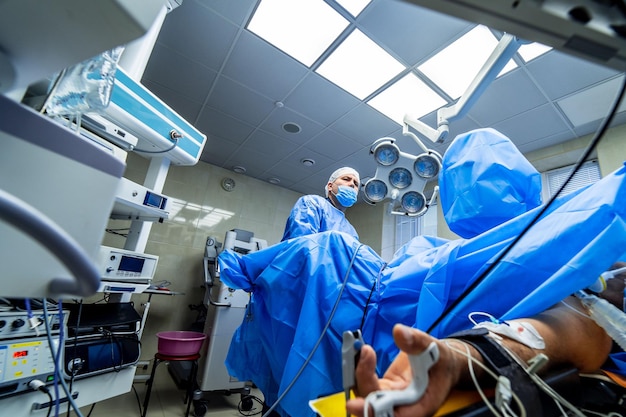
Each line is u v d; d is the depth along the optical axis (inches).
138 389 97.0
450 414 12.7
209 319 102.6
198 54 82.0
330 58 79.1
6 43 13.6
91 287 10.9
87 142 15.0
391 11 64.5
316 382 31.6
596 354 21.3
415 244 41.3
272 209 170.4
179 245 138.2
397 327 12.7
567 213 24.7
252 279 46.4
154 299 126.6
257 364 45.3
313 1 64.4
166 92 98.7
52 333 41.6
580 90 77.1
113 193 15.8
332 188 76.7
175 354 81.9
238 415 86.6
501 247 26.9
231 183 158.6
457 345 15.2
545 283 21.7
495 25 12.4
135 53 52.8
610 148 86.7
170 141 56.7
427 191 134.6
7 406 36.4
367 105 95.3
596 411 20.5
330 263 39.3
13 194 12.6
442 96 86.5
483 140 34.1
